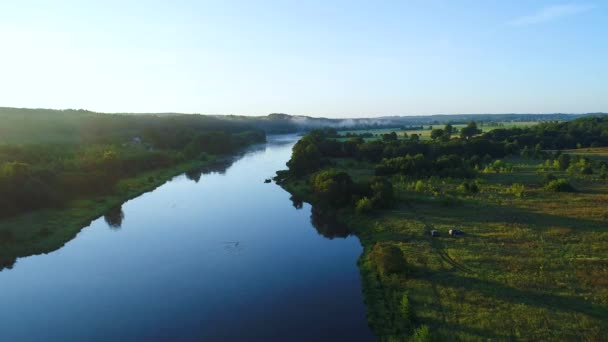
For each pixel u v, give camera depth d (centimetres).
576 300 3731
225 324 3894
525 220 6356
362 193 8019
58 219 7262
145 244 6253
